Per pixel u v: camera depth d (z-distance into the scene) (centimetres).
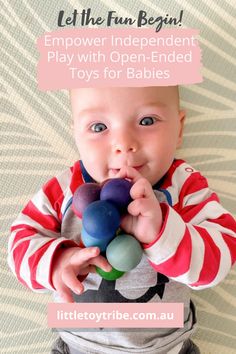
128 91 73
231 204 96
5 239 97
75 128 79
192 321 87
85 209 62
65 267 66
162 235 65
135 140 74
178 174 84
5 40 95
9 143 97
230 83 95
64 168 97
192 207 80
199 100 95
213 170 96
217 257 71
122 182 63
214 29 94
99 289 81
